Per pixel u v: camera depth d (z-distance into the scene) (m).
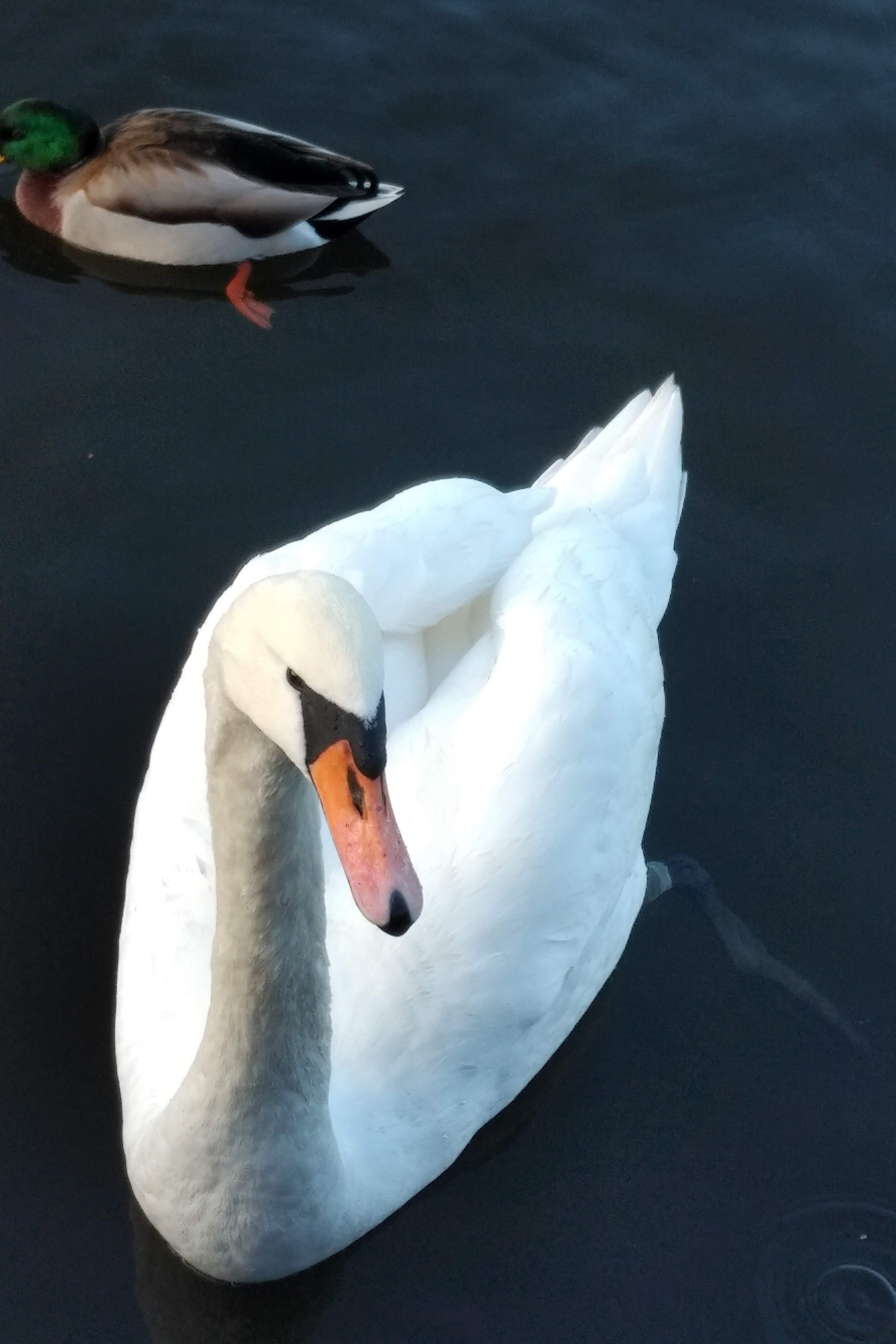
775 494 2.40
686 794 2.18
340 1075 1.86
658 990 2.08
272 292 2.59
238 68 2.82
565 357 2.51
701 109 2.79
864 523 2.38
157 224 2.60
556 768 1.91
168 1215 1.81
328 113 2.77
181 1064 1.84
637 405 2.26
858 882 2.13
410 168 2.71
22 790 2.13
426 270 2.60
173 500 2.35
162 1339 1.85
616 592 2.04
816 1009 2.06
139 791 2.14
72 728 2.17
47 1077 1.96
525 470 2.40
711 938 2.11
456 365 2.50
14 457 2.37
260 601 1.51
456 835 1.89
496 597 2.00
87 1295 1.86
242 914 1.63
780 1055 2.03
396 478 2.38
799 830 2.16
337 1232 1.83
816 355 2.53
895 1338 1.87
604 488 2.18
